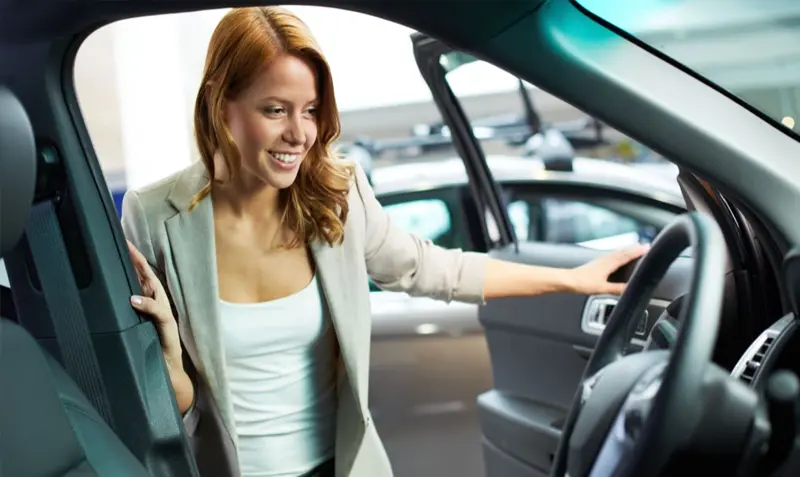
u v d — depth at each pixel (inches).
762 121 55.6
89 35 54.7
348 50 322.7
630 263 82.8
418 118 334.3
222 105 65.4
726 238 67.4
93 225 57.3
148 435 59.8
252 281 69.4
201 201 68.3
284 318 69.4
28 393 43.1
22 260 58.1
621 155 210.2
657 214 118.3
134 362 59.1
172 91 239.0
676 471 53.1
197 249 67.8
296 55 64.6
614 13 54.4
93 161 57.7
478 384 137.1
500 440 112.3
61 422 44.6
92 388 59.2
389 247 75.5
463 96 111.4
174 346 63.6
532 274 79.4
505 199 127.9
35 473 42.0
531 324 107.8
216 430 68.7
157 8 52.1
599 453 57.7
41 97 54.8
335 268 69.7
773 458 55.3
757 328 67.5
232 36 64.2
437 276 77.8
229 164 65.7
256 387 70.1
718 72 55.6
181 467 62.1
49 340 59.1
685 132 54.3
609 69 53.6
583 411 60.9
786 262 56.4
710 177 55.5
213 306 67.4
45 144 55.8
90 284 57.9
